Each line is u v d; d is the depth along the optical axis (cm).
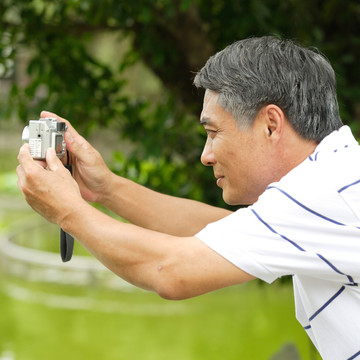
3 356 803
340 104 495
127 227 233
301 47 249
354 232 222
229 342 839
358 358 234
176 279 225
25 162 243
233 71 240
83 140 304
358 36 564
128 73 1950
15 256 1119
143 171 533
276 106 238
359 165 229
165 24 514
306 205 224
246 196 252
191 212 318
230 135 243
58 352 817
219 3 530
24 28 520
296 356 391
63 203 236
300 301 261
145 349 827
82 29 530
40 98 533
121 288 1045
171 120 548
